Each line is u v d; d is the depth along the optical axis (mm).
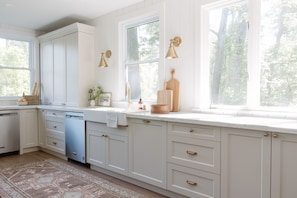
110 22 3631
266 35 2238
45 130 4047
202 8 2598
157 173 2369
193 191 2098
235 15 2441
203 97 2641
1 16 3762
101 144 2973
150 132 2414
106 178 2854
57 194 2387
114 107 3578
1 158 3725
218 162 1914
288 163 1562
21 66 4535
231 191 1848
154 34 3152
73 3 3230
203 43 2623
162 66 2936
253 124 1696
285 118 2064
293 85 2107
